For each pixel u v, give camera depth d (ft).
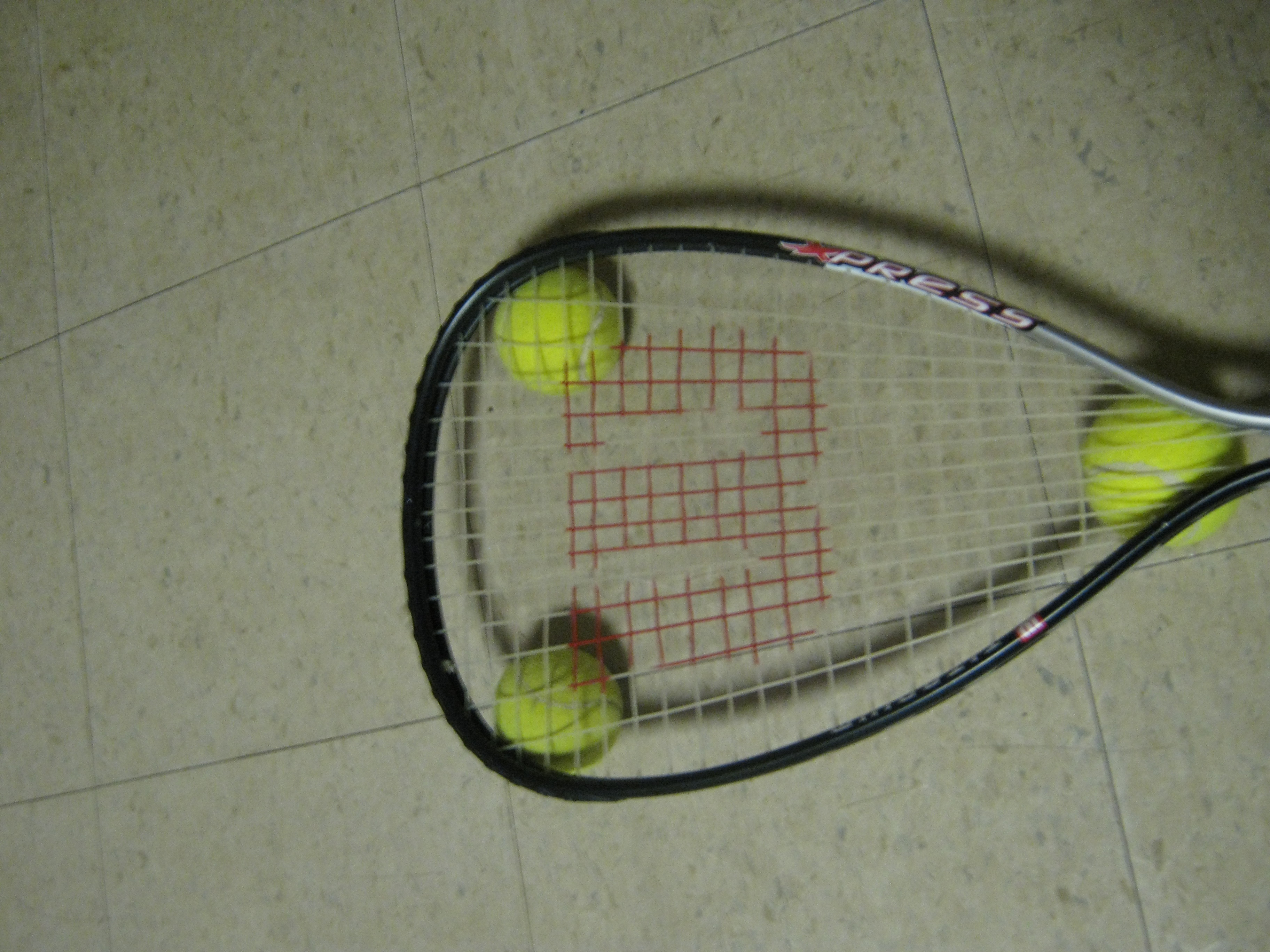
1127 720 3.21
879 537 3.34
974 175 3.36
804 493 3.38
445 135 3.70
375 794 3.63
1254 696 3.14
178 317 3.90
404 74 3.76
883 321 3.37
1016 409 3.28
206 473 3.84
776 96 3.49
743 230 3.34
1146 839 3.19
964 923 3.28
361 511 3.69
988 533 3.27
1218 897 3.15
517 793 3.54
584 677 3.13
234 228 3.88
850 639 3.36
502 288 2.93
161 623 3.86
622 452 3.49
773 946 3.38
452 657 3.31
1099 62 3.30
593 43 3.61
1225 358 3.20
